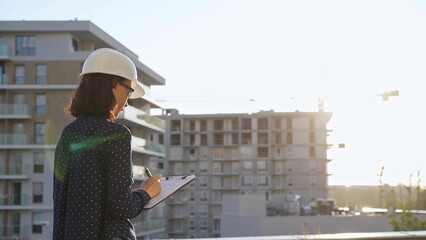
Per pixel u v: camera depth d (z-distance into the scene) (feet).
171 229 272.72
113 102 7.20
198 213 278.67
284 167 282.36
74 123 7.11
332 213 170.91
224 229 153.69
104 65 7.17
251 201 152.46
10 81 140.46
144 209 7.03
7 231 134.31
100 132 6.77
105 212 6.72
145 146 157.48
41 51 141.18
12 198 136.26
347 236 19.30
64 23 140.67
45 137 138.62
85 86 7.16
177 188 7.30
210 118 288.30
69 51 140.77
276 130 284.61
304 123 284.41
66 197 6.91
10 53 140.56
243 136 285.43
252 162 282.77
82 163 6.71
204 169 284.61
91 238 6.55
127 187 6.72
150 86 185.37
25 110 138.41
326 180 280.10
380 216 146.30
